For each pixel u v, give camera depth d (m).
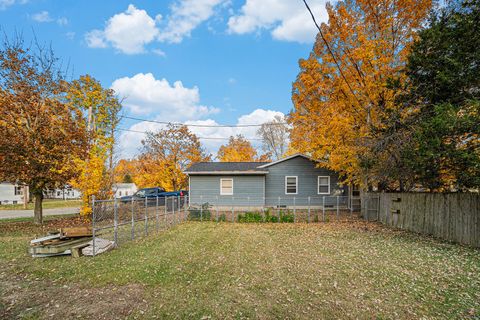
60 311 3.97
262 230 11.48
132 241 9.09
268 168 19.86
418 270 5.93
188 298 4.41
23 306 4.14
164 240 9.23
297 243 8.75
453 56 9.20
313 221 14.17
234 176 19.56
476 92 9.02
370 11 13.54
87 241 7.62
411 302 4.32
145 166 28.70
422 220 10.70
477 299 4.44
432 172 9.17
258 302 4.28
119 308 4.07
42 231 11.00
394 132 10.98
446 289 4.86
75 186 12.95
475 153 7.62
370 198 14.60
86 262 6.48
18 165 11.45
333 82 14.17
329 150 14.50
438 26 9.64
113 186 16.16
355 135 13.34
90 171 13.16
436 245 8.50
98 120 20.61
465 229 8.70
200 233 10.70
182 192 23.00
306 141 18.53
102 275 5.50
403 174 11.17
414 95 10.75
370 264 6.37
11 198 38.72
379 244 8.63
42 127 12.32
